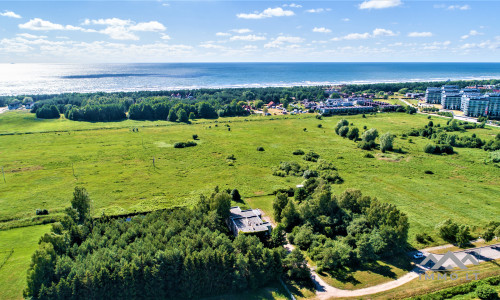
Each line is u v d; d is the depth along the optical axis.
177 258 58.22
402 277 62.94
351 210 83.75
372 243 68.69
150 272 56.28
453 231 75.19
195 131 196.75
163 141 170.62
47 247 58.38
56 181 113.19
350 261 66.94
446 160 140.00
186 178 118.38
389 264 67.00
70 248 63.62
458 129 192.00
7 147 154.62
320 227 79.12
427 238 76.69
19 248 71.56
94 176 118.69
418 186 110.38
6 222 83.50
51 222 84.50
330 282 61.66
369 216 76.19
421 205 95.19
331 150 156.25
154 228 70.19
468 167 130.75
